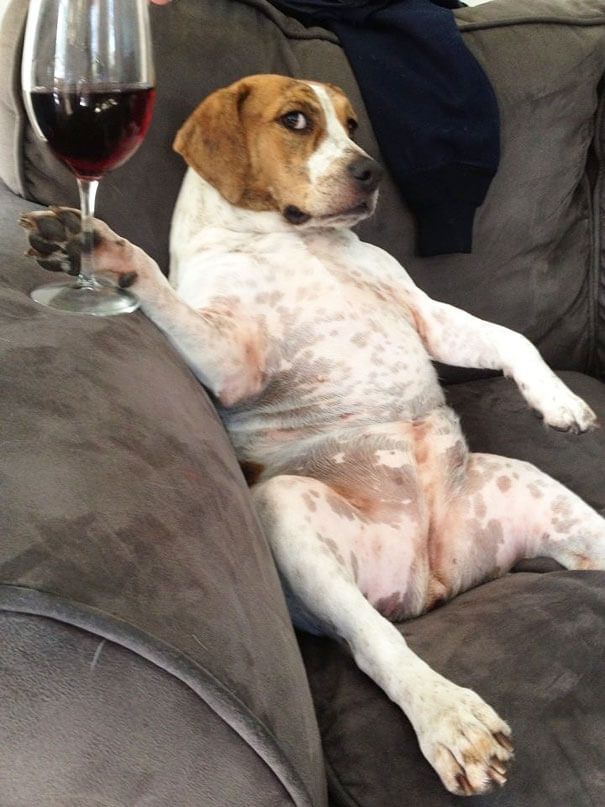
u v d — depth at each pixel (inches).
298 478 46.4
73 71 34.1
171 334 44.8
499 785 33.4
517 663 38.1
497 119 64.7
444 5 72.6
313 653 42.7
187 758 23.4
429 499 52.1
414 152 62.9
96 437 27.4
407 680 37.1
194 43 58.2
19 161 53.2
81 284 39.1
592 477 58.4
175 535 26.1
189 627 23.9
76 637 21.7
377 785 34.3
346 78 63.7
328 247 57.9
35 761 21.9
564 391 54.5
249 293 54.2
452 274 67.4
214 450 33.8
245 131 57.3
